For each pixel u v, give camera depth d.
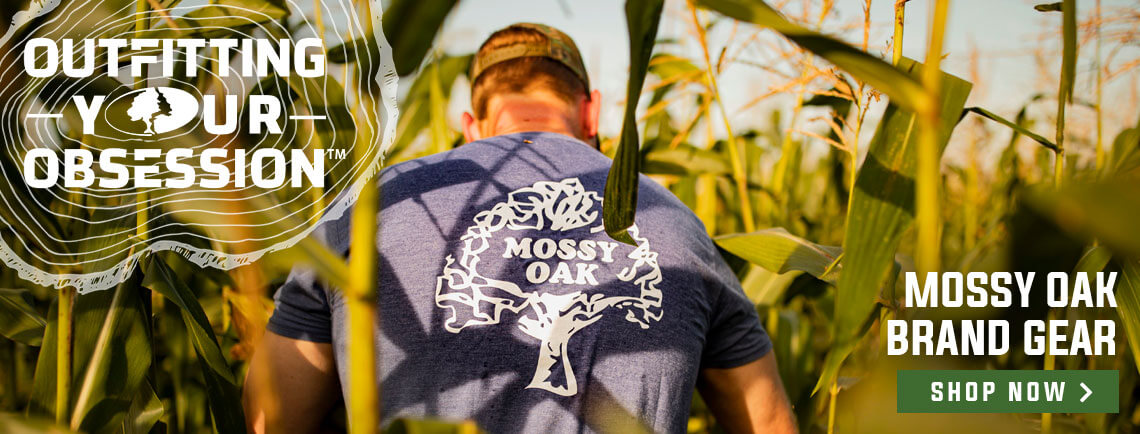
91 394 1.21
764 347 1.60
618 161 0.80
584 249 1.38
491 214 1.41
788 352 2.31
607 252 1.39
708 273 1.49
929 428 0.78
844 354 0.88
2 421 0.70
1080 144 2.33
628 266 1.39
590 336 1.32
